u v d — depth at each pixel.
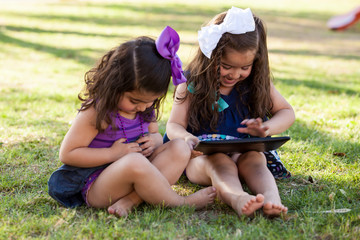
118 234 2.10
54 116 4.35
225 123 2.81
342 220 2.20
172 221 2.28
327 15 17.64
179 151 2.47
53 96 5.13
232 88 2.80
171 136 2.72
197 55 2.72
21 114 4.38
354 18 13.88
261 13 17.17
